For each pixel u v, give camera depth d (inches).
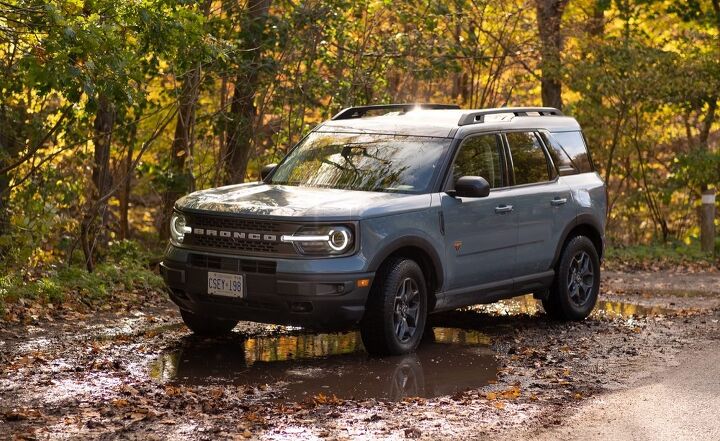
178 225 348.8
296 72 625.9
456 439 244.5
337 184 364.2
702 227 732.0
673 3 898.7
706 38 903.7
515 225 388.5
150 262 563.8
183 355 339.3
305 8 603.5
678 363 339.3
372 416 261.6
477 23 778.8
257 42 591.8
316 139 390.6
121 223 805.9
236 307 335.6
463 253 366.3
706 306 484.1
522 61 821.9
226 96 659.4
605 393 295.4
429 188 356.8
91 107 379.2
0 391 282.7
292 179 374.9
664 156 920.9
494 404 279.0
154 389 289.0
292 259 323.6
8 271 469.1
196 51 446.9
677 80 784.9
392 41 676.7
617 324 420.2
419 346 363.9
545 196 404.2
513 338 382.3
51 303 422.6
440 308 364.5
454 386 303.4
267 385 298.8
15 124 531.2
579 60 792.9
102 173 568.1
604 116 811.4
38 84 373.7
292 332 383.9
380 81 688.4
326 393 291.7
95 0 380.5
